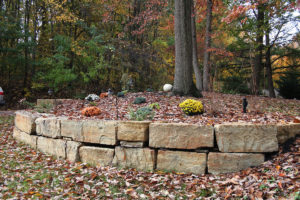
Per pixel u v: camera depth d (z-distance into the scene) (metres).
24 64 14.32
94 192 3.48
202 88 13.23
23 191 3.60
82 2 16.12
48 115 6.48
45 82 14.67
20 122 6.78
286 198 2.81
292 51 15.57
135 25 17.25
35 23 15.38
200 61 19.14
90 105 8.28
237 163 3.89
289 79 16.86
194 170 4.04
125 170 4.26
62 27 16.27
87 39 16.22
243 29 13.66
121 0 15.32
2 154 5.45
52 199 3.33
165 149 4.23
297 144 3.93
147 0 14.46
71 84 15.38
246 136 3.93
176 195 3.35
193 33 13.31
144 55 16.19
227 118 5.32
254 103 6.42
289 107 8.08
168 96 8.82
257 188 3.17
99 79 16.06
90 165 4.63
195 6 13.72
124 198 3.34
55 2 14.05
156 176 3.96
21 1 15.95
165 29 17.33
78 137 4.94
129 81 12.88
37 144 5.82
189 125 4.09
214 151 4.07
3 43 14.21
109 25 17.36
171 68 17.73
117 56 15.77
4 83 15.39
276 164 3.63
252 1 7.01
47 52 15.66
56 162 4.89
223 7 13.59
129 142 4.43
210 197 3.19
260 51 14.31
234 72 16.86
